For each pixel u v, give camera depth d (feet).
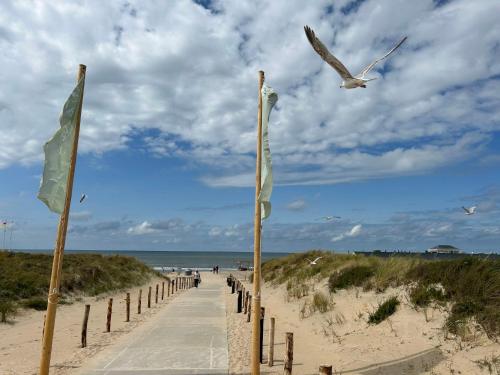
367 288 51.55
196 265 395.75
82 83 27.81
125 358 37.55
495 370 27.25
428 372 30.14
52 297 26.21
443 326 35.40
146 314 68.39
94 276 99.14
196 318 62.69
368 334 40.93
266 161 30.27
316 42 17.70
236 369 34.71
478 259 40.50
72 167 27.14
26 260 90.12
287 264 102.32
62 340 46.80
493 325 31.63
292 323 55.67
